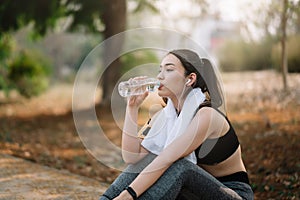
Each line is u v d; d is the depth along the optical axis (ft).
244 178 8.03
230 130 7.84
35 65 42.39
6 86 39.68
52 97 46.65
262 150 17.33
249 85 35.17
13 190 11.79
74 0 32.14
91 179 13.96
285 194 12.66
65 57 78.13
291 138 18.10
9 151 17.38
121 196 7.18
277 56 33.30
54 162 16.47
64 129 25.70
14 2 31.42
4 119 29.07
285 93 26.02
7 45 37.96
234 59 55.47
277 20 24.07
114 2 32.09
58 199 11.18
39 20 32.60
